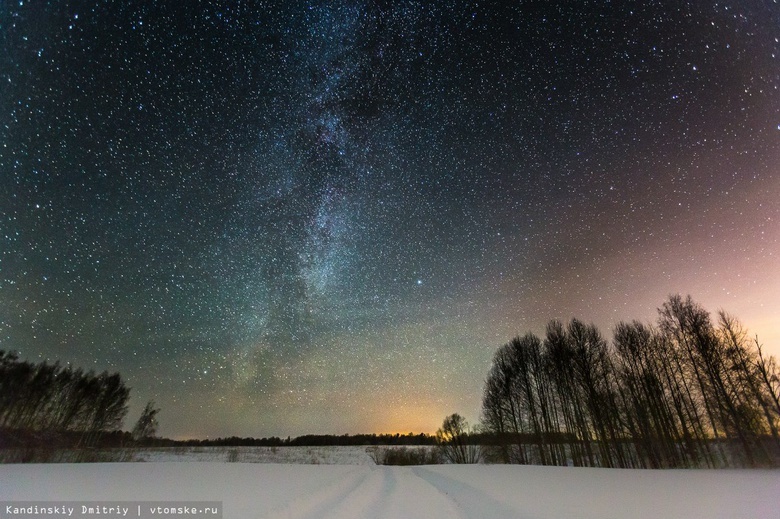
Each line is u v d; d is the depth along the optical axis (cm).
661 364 3612
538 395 4700
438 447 5972
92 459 4006
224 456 5241
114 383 5284
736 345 3038
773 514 1011
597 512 1087
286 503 1088
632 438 3688
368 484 1867
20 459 3675
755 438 2870
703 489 1505
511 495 1450
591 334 4153
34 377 4609
